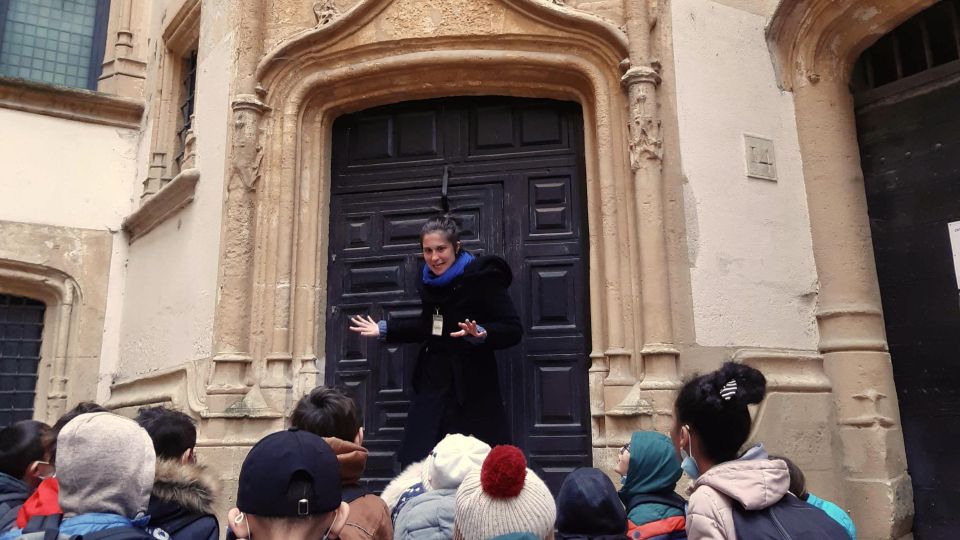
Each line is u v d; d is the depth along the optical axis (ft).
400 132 17.95
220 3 19.20
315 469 5.61
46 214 23.20
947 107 16.63
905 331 16.65
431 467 8.00
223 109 18.04
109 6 27.12
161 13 25.23
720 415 7.50
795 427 15.15
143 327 21.30
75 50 26.63
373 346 16.87
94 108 24.47
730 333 15.26
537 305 16.37
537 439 15.70
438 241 13.58
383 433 16.38
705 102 16.26
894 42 17.92
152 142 23.98
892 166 17.35
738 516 6.50
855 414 15.74
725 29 17.06
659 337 14.46
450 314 13.50
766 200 16.51
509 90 17.19
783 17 17.38
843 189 16.90
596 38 16.08
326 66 17.37
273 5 17.74
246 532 5.88
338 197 17.89
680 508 8.86
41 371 23.20
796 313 16.30
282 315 16.24
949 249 16.24
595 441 14.69
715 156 16.07
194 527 6.98
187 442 8.46
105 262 23.81
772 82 17.46
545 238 16.66
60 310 23.24
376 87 17.44
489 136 17.47
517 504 6.13
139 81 26.03
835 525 6.48
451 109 17.79
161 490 7.04
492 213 17.08
